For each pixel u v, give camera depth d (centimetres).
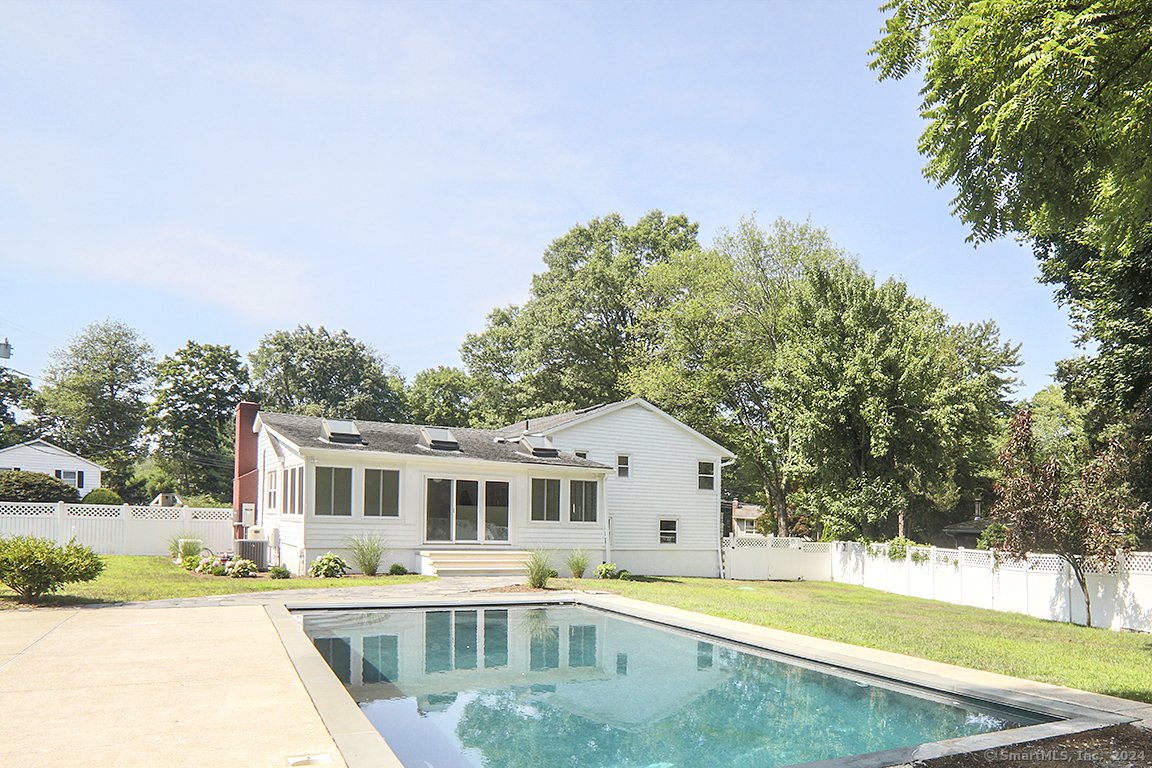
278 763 466
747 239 3728
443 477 2250
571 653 1100
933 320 3700
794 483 4253
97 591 1446
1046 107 493
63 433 6400
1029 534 1717
